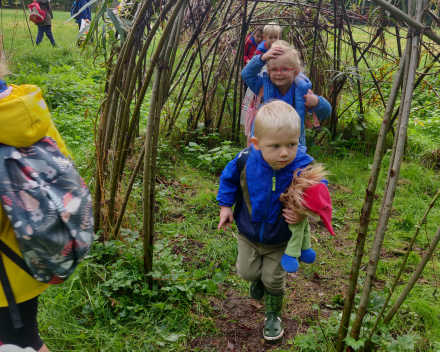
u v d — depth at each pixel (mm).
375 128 5211
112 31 2707
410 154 4816
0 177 1158
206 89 4660
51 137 1348
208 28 4383
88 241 1288
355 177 4242
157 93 2131
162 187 3740
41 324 2043
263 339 2186
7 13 14602
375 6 4145
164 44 2129
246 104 3781
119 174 2605
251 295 2336
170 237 3029
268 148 1776
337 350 1903
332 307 2430
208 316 2285
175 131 4664
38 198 1185
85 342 1989
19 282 1276
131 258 2473
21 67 6922
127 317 2184
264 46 4047
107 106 2512
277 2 4168
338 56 4766
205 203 3520
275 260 2041
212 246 2963
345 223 3451
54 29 13352
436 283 2645
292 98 3020
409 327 2221
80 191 1284
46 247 1209
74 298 2250
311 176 1786
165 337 2074
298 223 1880
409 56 1587
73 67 7305
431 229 3299
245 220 2027
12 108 1164
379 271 2775
